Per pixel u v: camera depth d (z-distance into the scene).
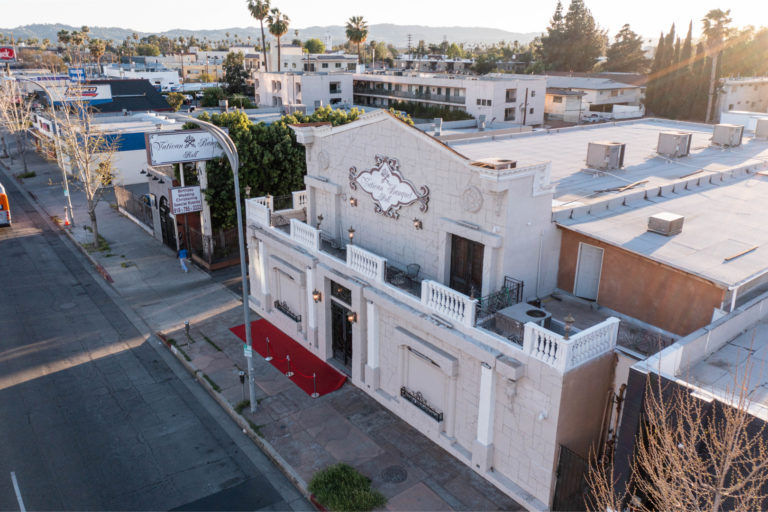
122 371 24.27
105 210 50.53
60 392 22.58
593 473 14.77
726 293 15.67
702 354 14.73
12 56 111.00
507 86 83.38
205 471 18.23
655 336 16.69
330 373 23.64
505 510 16.22
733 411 11.27
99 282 34.28
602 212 20.34
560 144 30.97
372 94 101.62
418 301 18.75
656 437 12.57
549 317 16.73
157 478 17.88
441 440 18.92
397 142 20.69
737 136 30.14
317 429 20.06
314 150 25.58
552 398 14.79
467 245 19.34
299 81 95.31
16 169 68.62
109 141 55.25
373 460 18.45
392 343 20.48
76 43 177.12
